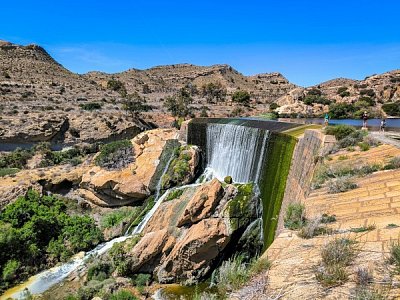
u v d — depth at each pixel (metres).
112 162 50.22
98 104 91.62
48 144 63.94
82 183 49.03
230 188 35.62
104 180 46.81
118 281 30.58
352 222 11.38
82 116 72.56
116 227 42.34
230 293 8.55
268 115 75.88
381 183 14.60
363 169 16.95
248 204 34.38
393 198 12.73
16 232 36.31
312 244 10.17
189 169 46.84
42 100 92.75
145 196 47.03
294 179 27.62
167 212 36.59
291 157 30.19
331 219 11.96
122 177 47.22
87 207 48.06
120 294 27.89
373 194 13.68
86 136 68.88
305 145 27.27
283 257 9.60
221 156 45.47
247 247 33.12
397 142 21.16
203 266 31.41
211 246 31.30
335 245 8.99
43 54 160.12
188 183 46.41
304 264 8.85
